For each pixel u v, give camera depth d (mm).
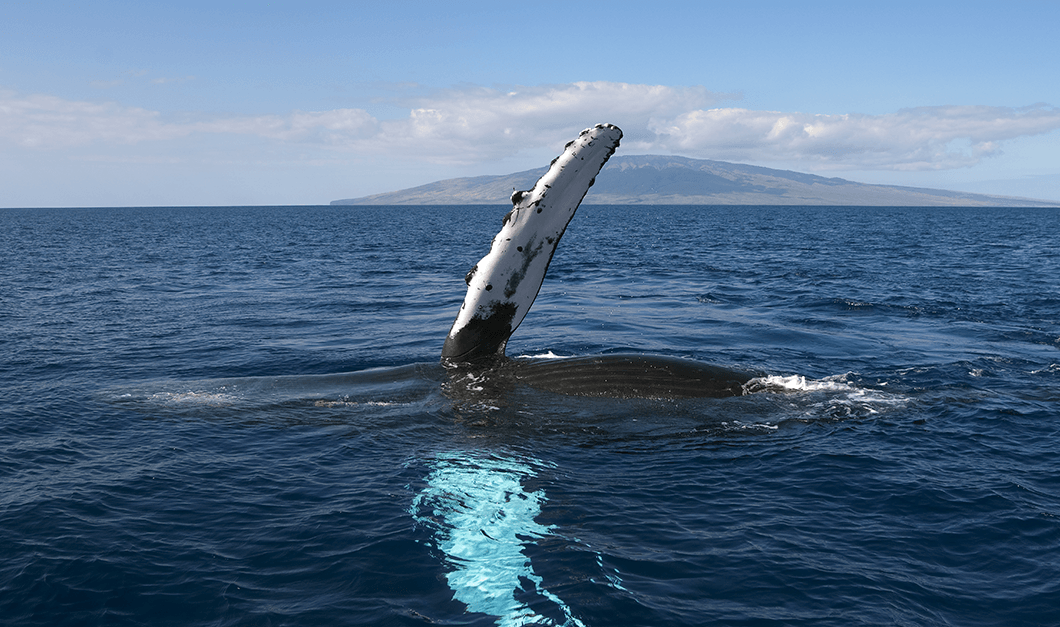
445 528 5996
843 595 5035
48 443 7934
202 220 122438
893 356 12875
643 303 20406
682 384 8867
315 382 9617
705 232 76188
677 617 4773
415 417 8461
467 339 9625
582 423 8188
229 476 7074
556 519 6148
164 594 5066
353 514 6254
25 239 55125
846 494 6711
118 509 6348
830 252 44531
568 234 69562
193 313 18281
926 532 5988
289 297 21859
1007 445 8023
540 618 4746
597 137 9445
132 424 8555
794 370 11641
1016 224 105562
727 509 6375
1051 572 5355
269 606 4910
